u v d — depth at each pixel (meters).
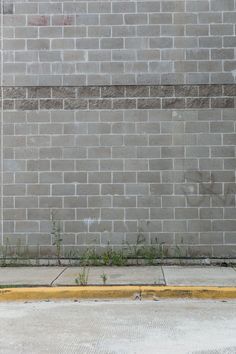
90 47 10.77
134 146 10.66
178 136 10.63
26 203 10.70
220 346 5.74
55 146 10.71
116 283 8.66
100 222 10.63
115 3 10.77
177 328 6.49
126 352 5.54
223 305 7.76
